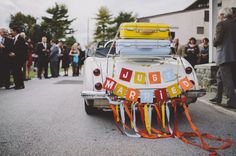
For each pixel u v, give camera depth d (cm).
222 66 674
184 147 423
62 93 979
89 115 639
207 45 1281
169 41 624
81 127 536
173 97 533
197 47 1229
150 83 533
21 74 1088
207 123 568
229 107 681
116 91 522
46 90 1056
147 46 617
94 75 545
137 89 526
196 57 1227
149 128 502
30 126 539
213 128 531
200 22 3156
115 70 548
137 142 448
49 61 1680
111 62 575
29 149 411
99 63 569
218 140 457
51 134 488
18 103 780
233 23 672
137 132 494
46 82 1360
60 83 1316
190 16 3172
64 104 769
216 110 692
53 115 635
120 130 498
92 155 389
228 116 628
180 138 464
